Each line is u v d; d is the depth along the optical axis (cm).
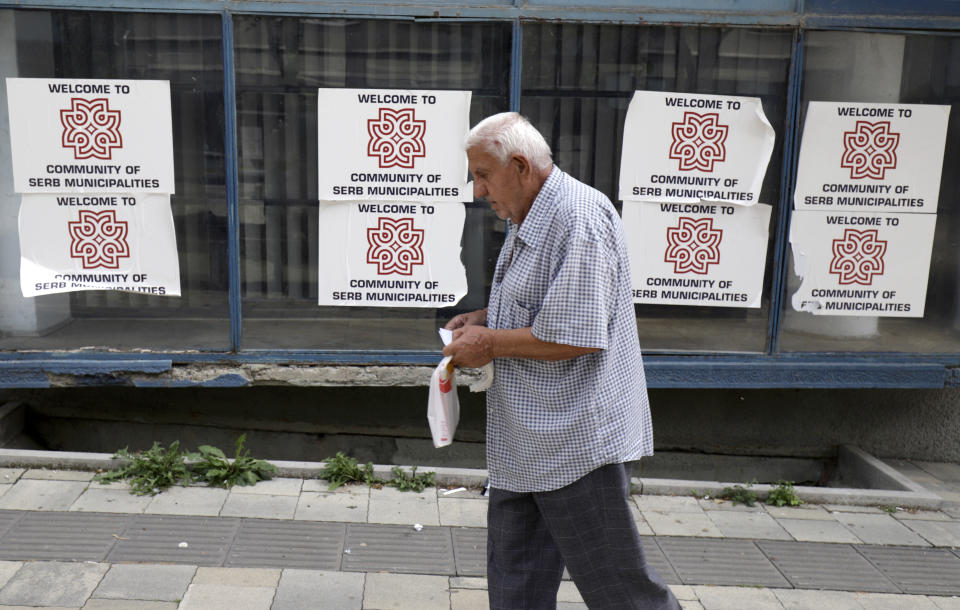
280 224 436
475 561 344
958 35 436
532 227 237
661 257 449
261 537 354
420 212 439
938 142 446
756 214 448
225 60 415
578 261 227
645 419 258
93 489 388
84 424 490
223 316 439
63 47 411
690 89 436
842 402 504
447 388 248
